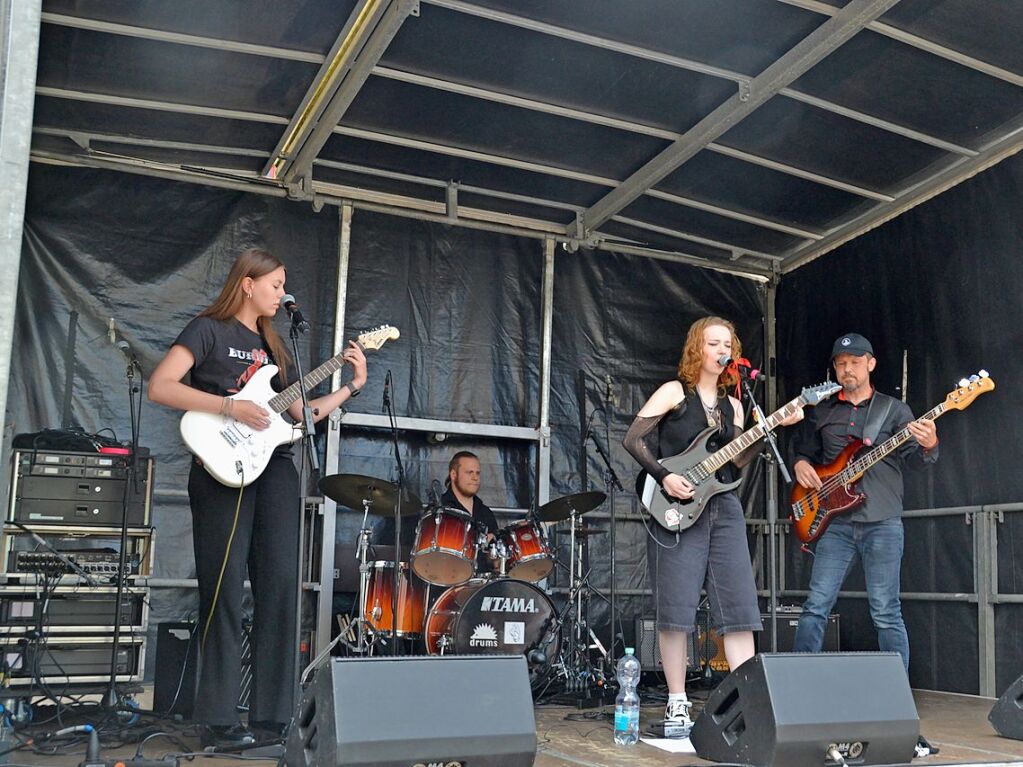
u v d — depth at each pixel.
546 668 4.89
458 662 2.29
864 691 2.71
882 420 4.39
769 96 4.60
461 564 4.88
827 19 4.14
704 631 5.65
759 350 6.59
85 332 5.09
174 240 5.34
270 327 3.57
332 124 4.89
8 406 4.90
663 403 3.62
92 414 5.06
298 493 3.51
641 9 4.12
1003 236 5.07
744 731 2.70
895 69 4.48
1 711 3.37
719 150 5.23
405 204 5.86
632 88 4.73
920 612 5.39
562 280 6.17
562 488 5.97
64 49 4.32
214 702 3.20
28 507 4.31
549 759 3.02
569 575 5.85
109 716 3.73
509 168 5.52
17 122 2.35
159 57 4.43
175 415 5.26
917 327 5.54
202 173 5.41
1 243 2.31
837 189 5.57
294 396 3.48
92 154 5.19
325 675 2.18
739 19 4.17
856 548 4.38
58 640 4.15
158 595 5.12
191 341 3.32
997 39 4.21
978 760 2.99
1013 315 4.99
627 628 5.88
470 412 5.83
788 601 6.30
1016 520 4.91
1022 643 4.84
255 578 3.40
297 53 4.43
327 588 5.28
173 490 5.20
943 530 5.29
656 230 6.16
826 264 6.24
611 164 5.48
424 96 4.82
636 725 3.38
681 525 3.51
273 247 5.54
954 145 5.07
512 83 4.69
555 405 6.03
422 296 5.83
